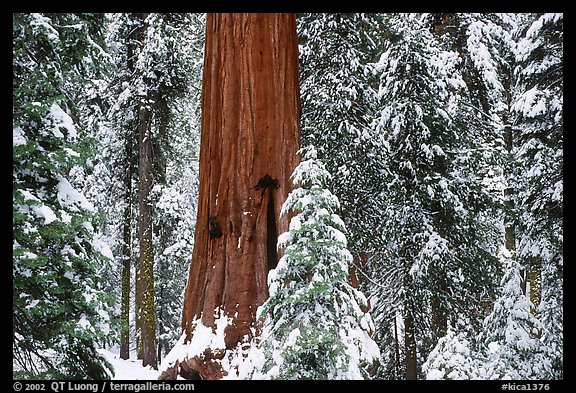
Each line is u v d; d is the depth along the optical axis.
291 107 10.32
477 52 16.22
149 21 18.80
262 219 9.74
